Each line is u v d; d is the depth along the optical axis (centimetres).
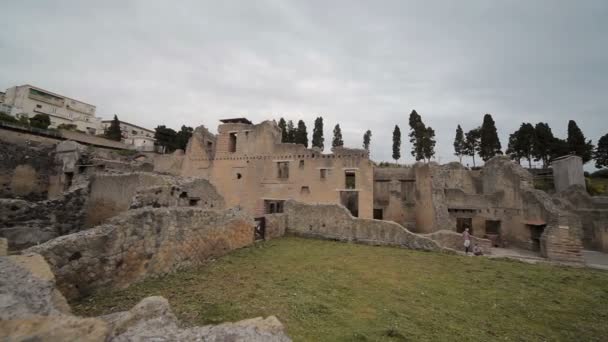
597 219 1934
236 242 1323
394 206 2795
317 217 1817
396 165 4984
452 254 1494
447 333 617
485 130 4947
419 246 1554
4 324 282
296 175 2641
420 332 610
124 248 764
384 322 644
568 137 4638
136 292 725
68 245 643
